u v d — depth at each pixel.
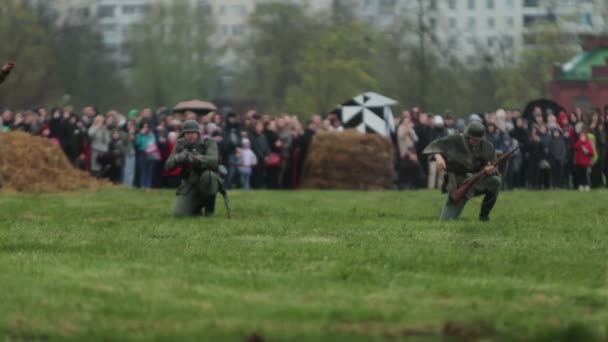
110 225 36.69
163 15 191.88
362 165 70.19
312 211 43.97
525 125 71.19
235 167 67.88
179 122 66.38
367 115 73.94
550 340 18.56
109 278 23.67
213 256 27.56
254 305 20.95
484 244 30.77
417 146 72.00
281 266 25.92
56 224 37.19
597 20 159.75
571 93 155.38
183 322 19.61
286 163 69.88
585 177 71.69
